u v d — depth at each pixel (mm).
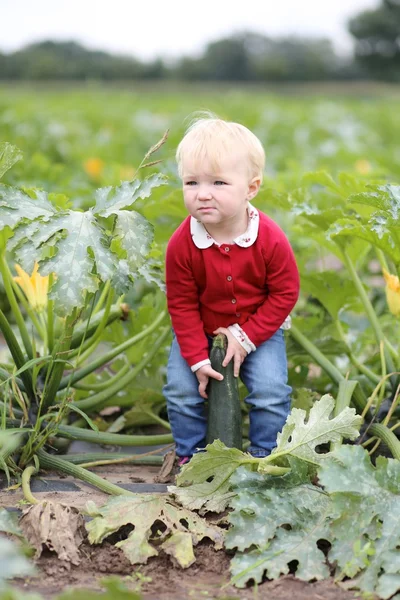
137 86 74812
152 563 4027
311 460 4391
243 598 3723
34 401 5102
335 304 5953
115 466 5211
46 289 5301
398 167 14750
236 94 46625
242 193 4594
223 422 4719
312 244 8367
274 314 4801
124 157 16891
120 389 5504
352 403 5406
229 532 4062
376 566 3803
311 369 6984
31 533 4039
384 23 100938
